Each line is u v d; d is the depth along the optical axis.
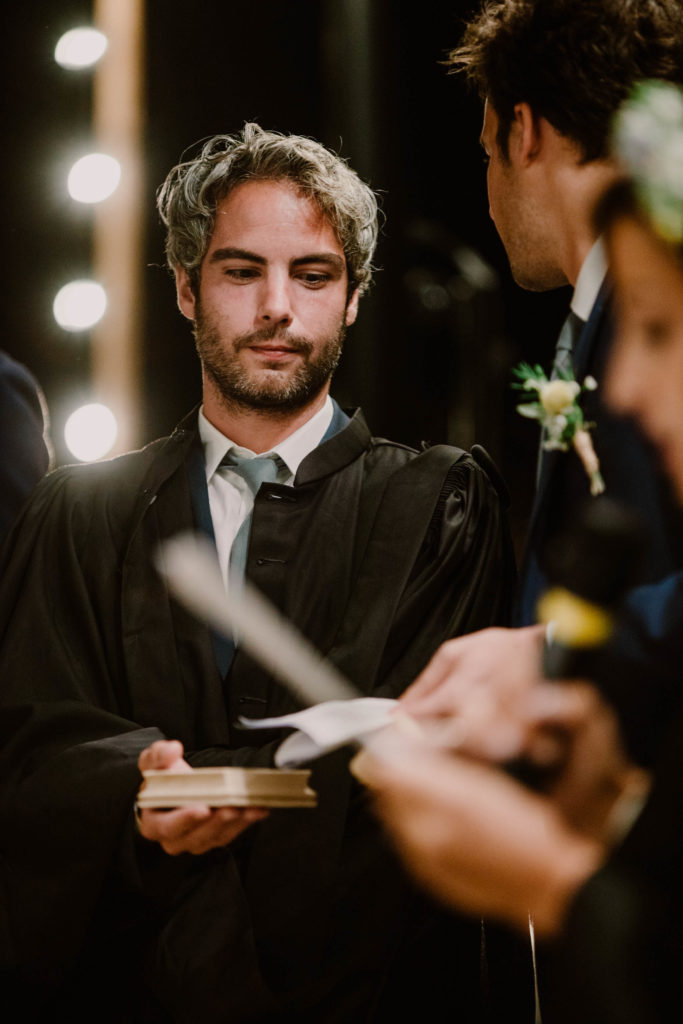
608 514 1.00
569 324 1.58
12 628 1.85
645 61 1.53
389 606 1.77
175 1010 1.64
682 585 1.24
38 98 3.86
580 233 1.57
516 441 4.86
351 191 1.93
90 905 1.64
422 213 4.95
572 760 1.02
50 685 1.80
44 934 1.64
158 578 1.85
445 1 4.62
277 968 1.65
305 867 1.66
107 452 3.63
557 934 0.92
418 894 1.71
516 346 4.98
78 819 1.64
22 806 1.67
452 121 4.87
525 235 1.65
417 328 4.88
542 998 1.47
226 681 1.79
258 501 1.87
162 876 1.63
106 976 1.69
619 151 0.98
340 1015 1.64
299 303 1.88
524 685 1.05
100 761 1.66
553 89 1.56
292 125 4.38
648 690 1.20
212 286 1.90
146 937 1.67
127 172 3.94
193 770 1.53
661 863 0.93
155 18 4.07
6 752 1.72
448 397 4.92
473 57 1.70
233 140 1.98
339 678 1.72
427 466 1.91
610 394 1.02
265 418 1.90
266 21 4.31
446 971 1.74
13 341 3.83
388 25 4.13
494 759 1.02
